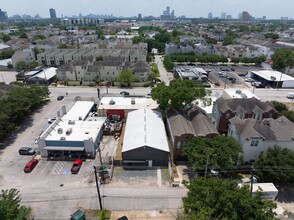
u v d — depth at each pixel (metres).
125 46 148.25
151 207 34.31
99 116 61.41
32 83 89.88
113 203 34.97
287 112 53.16
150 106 63.09
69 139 46.28
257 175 37.88
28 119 61.53
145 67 94.56
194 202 26.94
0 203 26.53
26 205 34.50
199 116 51.69
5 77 101.12
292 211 33.53
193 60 123.94
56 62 118.38
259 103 53.19
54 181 39.53
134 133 48.06
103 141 51.94
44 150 45.94
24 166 43.38
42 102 72.75
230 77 98.50
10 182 39.22
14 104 55.66
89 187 38.19
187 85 56.28
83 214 31.59
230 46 142.75
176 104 55.06
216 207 25.53
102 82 91.62
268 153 38.44
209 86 87.88
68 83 90.56
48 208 34.16
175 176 40.59
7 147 49.31
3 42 171.12
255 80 95.50
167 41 177.62
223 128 52.97
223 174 40.81
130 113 59.31
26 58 115.62
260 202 26.97
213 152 37.47
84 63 94.00
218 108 53.81
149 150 42.69
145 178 40.53
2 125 49.16
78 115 58.50
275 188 35.16
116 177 40.66
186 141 43.97
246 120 44.66
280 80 87.69
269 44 152.12
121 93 79.62
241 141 41.94
